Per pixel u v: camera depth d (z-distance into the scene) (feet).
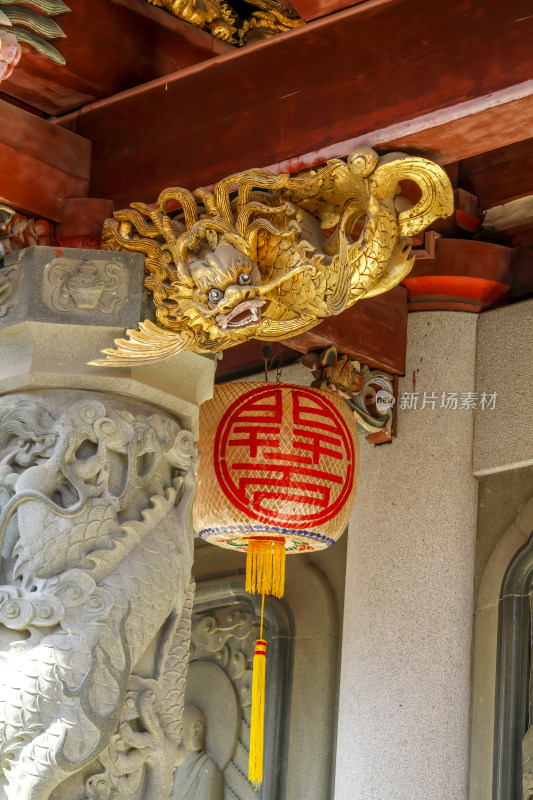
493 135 17.19
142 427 18.92
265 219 18.13
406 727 24.27
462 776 23.91
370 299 25.34
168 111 19.58
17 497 18.22
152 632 18.38
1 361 19.10
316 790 25.20
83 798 17.57
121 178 19.69
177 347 18.66
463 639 24.59
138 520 18.69
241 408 21.81
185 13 21.16
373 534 25.64
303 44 18.47
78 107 20.31
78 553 18.19
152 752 18.12
